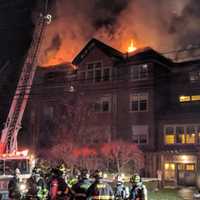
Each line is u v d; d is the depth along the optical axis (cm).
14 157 1939
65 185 1055
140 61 3478
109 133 3544
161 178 3203
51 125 3866
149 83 3434
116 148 3198
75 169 3066
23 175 1880
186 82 3456
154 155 3319
